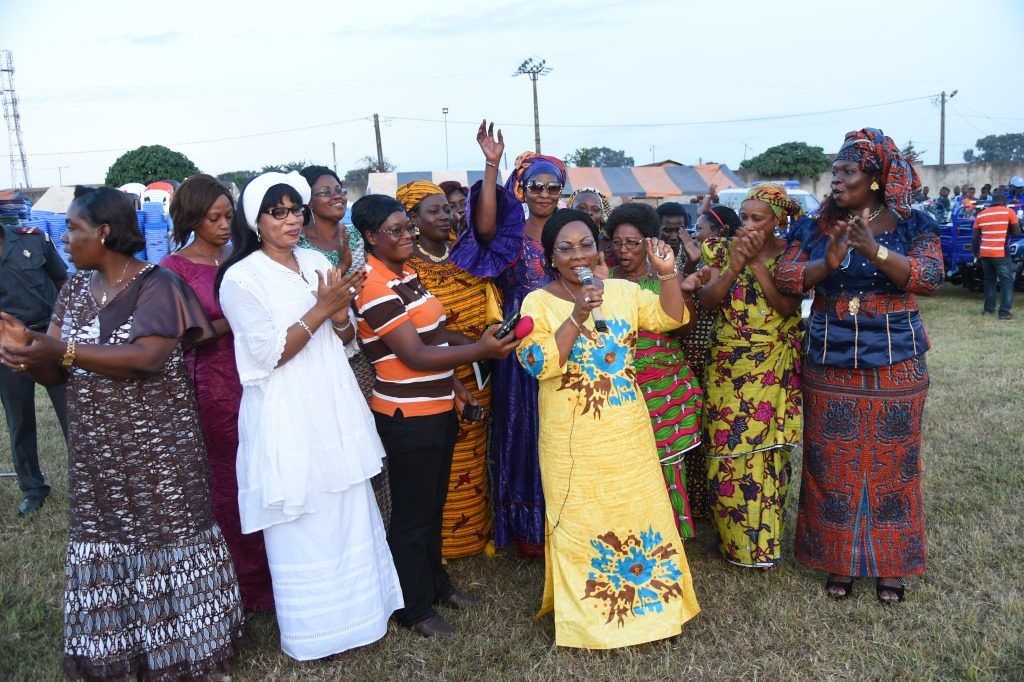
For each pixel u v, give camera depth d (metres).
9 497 5.38
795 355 3.86
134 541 2.98
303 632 3.17
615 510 3.26
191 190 3.60
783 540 4.38
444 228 3.87
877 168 3.37
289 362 3.07
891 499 3.56
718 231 4.44
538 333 3.20
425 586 3.54
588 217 3.27
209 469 3.31
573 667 3.22
